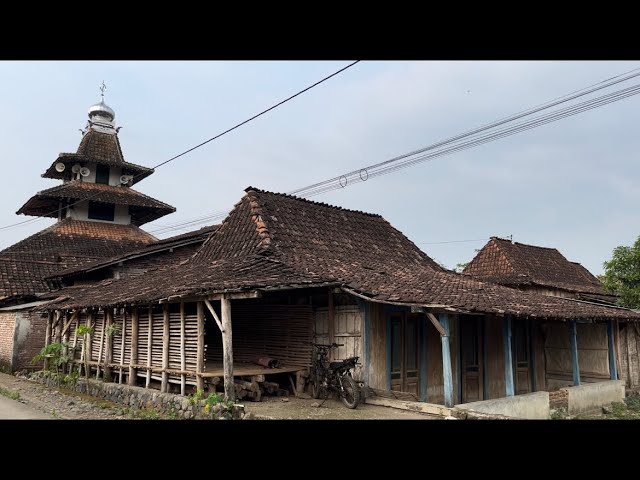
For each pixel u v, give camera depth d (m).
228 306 9.85
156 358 11.95
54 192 26.50
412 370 12.20
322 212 16.53
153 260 20.34
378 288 10.80
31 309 18.30
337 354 11.52
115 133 30.55
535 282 21.02
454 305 9.31
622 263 23.52
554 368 16.50
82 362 14.88
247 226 14.22
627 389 16.67
